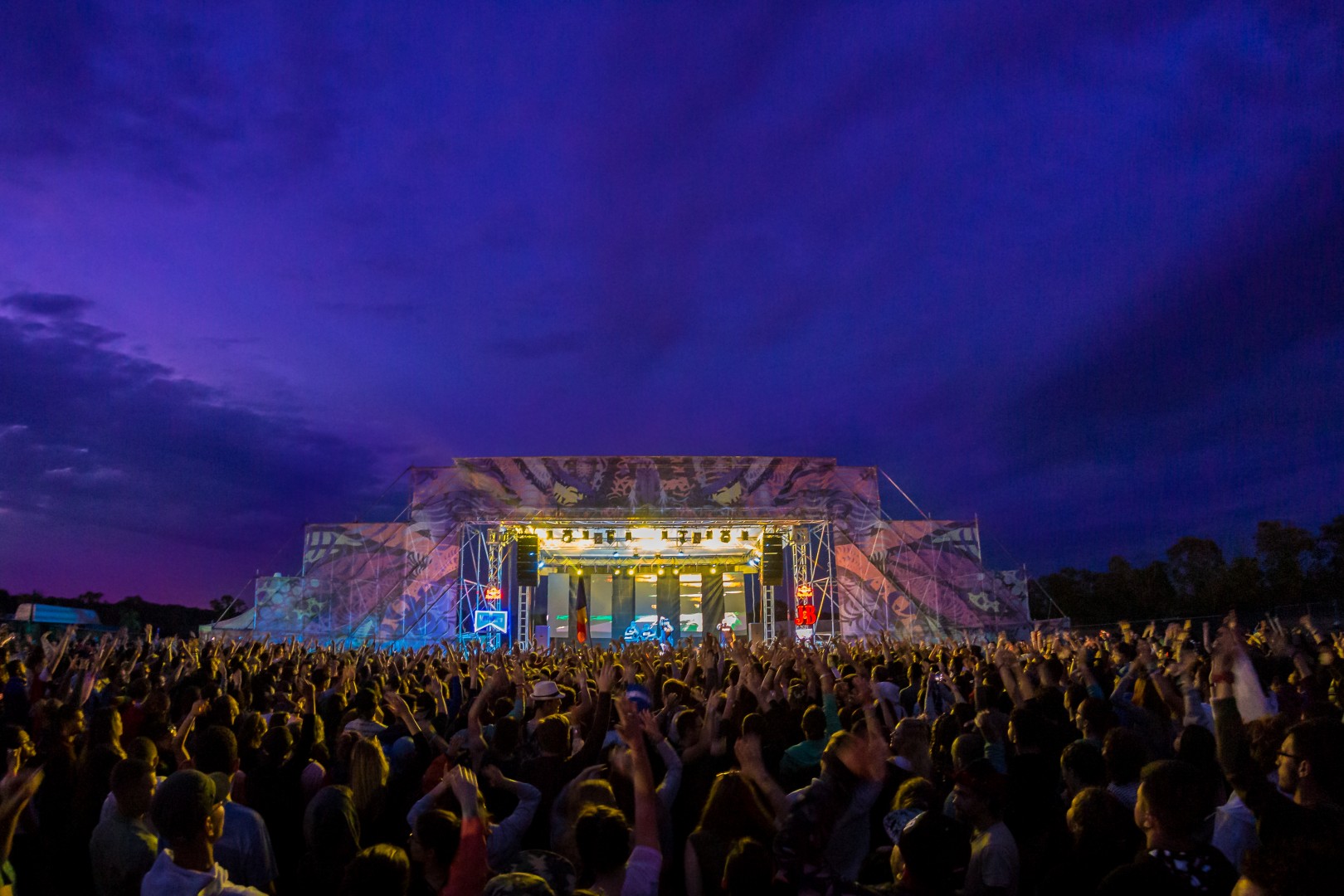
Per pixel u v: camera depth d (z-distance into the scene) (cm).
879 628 3481
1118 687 762
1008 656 862
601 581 4491
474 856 361
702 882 396
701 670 1212
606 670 652
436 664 1404
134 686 948
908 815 430
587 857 367
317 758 636
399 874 337
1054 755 552
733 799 413
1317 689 786
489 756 584
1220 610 4516
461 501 3553
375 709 771
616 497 3591
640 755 397
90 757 542
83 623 3444
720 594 4438
